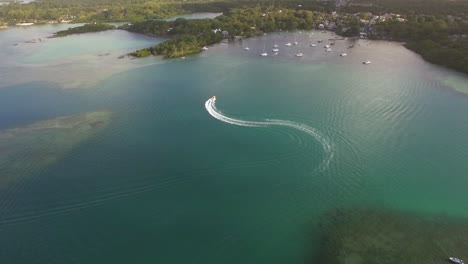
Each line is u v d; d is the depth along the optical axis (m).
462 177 115.00
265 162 122.50
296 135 138.12
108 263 87.44
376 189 110.56
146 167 120.94
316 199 106.88
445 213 100.94
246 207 104.12
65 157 127.69
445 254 88.31
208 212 102.44
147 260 88.19
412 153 126.62
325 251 90.25
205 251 90.62
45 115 160.88
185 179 115.31
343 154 126.69
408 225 97.31
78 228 97.50
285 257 88.81
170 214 101.94
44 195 109.00
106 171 119.12
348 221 99.12
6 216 101.44
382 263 86.38
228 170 119.44
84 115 159.88
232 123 149.12
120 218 100.62
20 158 127.44
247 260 88.31
